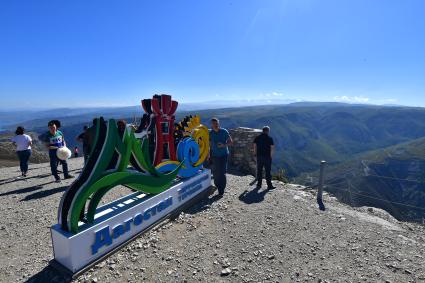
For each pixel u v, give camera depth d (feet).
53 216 19.20
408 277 12.32
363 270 12.82
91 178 12.28
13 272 12.46
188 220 17.88
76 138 29.17
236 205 21.08
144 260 13.19
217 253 14.05
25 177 31.19
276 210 20.18
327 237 16.12
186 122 22.52
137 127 19.98
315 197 24.36
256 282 11.82
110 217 13.56
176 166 20.10
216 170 23.35
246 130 36.42
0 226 17.52
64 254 11.77
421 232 17.99
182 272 12.39
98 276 11.82
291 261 13.50
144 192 16.26
